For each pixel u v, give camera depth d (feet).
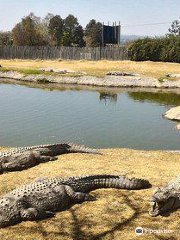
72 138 50.21
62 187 24.76
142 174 30.01
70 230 21.84
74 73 116.88
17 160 31.71
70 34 238.89
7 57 177.88
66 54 161.99
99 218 23.09
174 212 23.54
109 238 20.98
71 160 33.88
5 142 47.60
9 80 112.78
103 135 51.93
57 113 65.57
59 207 24.03
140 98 84.74
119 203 24.84
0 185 28.19
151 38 146.30
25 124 56.70
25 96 83.41
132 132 53.83
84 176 26.55
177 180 24.85
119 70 120.47
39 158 33.22
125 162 33.50
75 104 75.25
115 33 183.93
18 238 21.03
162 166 32.42
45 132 52.65
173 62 138.82
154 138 50.90
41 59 166.09
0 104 72.90
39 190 23.81
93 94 89.40
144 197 25.64
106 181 26.96
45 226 22.26
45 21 241.76
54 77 111.34
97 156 35.47
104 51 152.76
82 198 25.03
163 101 81.05
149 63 131.34
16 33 207.51
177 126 56.65
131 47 144.97
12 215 22.30
